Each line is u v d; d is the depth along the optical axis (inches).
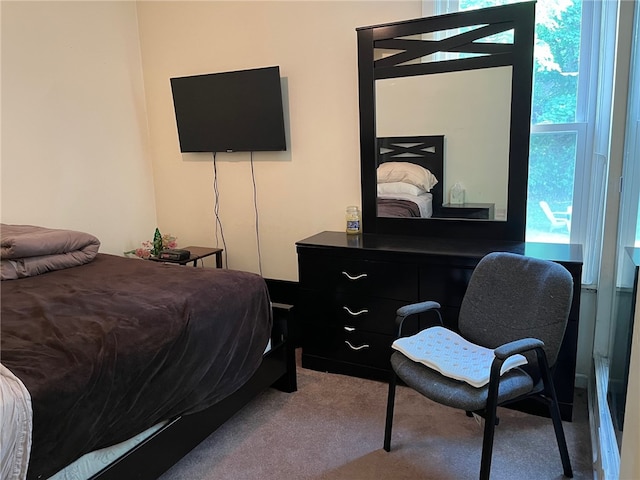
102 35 132.0
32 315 69.9
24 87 114.6
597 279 96.9
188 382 70.9
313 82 121.4
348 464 77.9
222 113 130.3
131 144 142.6
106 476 60.5
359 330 105.0
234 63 131.0
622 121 84.0
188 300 76.9
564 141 99.3
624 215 85.4
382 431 86.6
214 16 130.8
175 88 134.6
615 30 90.6
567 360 85.7
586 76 95.3
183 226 149.1
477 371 68.3
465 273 92.2
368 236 113.8
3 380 50.6
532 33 93.8
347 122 119.3
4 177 112.2
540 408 89.7
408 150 110.0
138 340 64.6
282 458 79.8
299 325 125.3
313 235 128.0
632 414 43.3
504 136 100.0
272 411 94.1
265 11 124.0
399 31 105.4
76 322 66.5
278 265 136.9
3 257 90.0
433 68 104.0
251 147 129.2
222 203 141.3
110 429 59.6
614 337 80.8
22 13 113.0
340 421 90.2
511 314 76.5
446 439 83.7
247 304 86.2
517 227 102.2
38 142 118.4
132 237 145.2
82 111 128.3
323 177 125.2
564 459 72.9
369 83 110.6
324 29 117.6
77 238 101.9
